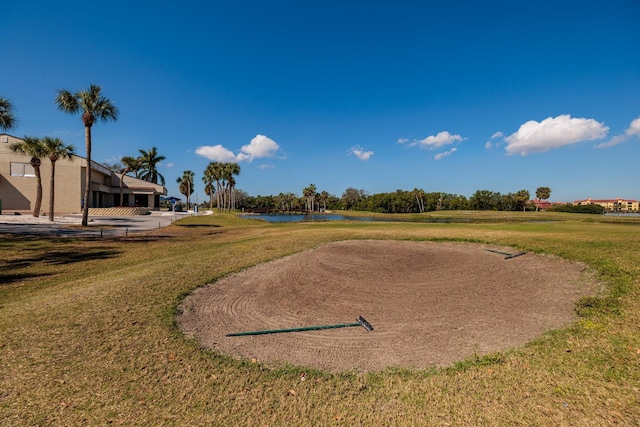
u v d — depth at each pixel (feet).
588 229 52.01
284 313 19.98
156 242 54.75
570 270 25.54
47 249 45.62
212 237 62.75
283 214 292.40
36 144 87.40
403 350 14.85
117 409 10.66
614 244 31.58
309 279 27.27
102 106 76.02
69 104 72.69
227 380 12.40
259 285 25.72
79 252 43.83
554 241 36.63
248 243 46.26
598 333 14.93
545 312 18.30
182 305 20.54
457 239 44.70
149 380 12.28
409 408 10.66
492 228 59.36
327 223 103.71
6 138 125.08
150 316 18.30
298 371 13.14
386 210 356.38
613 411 9.86
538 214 238.07
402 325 17.79
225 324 18.17
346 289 24.57
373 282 26.18
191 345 15.17
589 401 10.40
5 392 11.44
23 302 21.24
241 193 357.82
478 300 21.08
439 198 362.53
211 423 10.10
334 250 39.65
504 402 10.67
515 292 22.17
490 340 15.33
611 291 19.94
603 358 12.82
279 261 33.60
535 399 10.70
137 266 31.94
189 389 11.79
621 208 485.56
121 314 18.52
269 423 10.11
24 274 31.24
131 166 194.08
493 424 9.75
